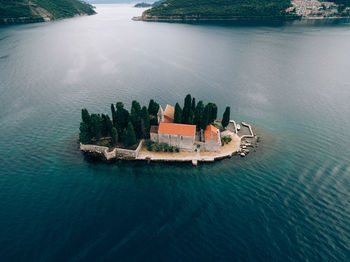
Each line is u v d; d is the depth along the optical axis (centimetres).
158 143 6981
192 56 18438
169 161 6619
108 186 5766
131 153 6706
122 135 6850
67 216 4916
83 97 10956
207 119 7181
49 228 4641
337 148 7319
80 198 5388
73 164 6506
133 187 5750
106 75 14038
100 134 7256
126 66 15925
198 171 6294
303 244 4409
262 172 6297
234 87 12350
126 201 5331
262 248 4338
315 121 8962
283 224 4803
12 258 4084
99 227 4694
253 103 10550
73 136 7844
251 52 19112
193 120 7512
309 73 14138
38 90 11531
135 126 7038
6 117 8981
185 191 5650
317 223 4825
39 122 8712
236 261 4119
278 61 16625
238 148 7181
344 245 4394
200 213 5053
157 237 4519
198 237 4534
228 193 5597
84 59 17325
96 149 6944
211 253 4250
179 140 6781
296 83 12700
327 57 17375
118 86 12369
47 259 4088
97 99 10781
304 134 8125
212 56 18312
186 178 6059
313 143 7600
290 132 8256
